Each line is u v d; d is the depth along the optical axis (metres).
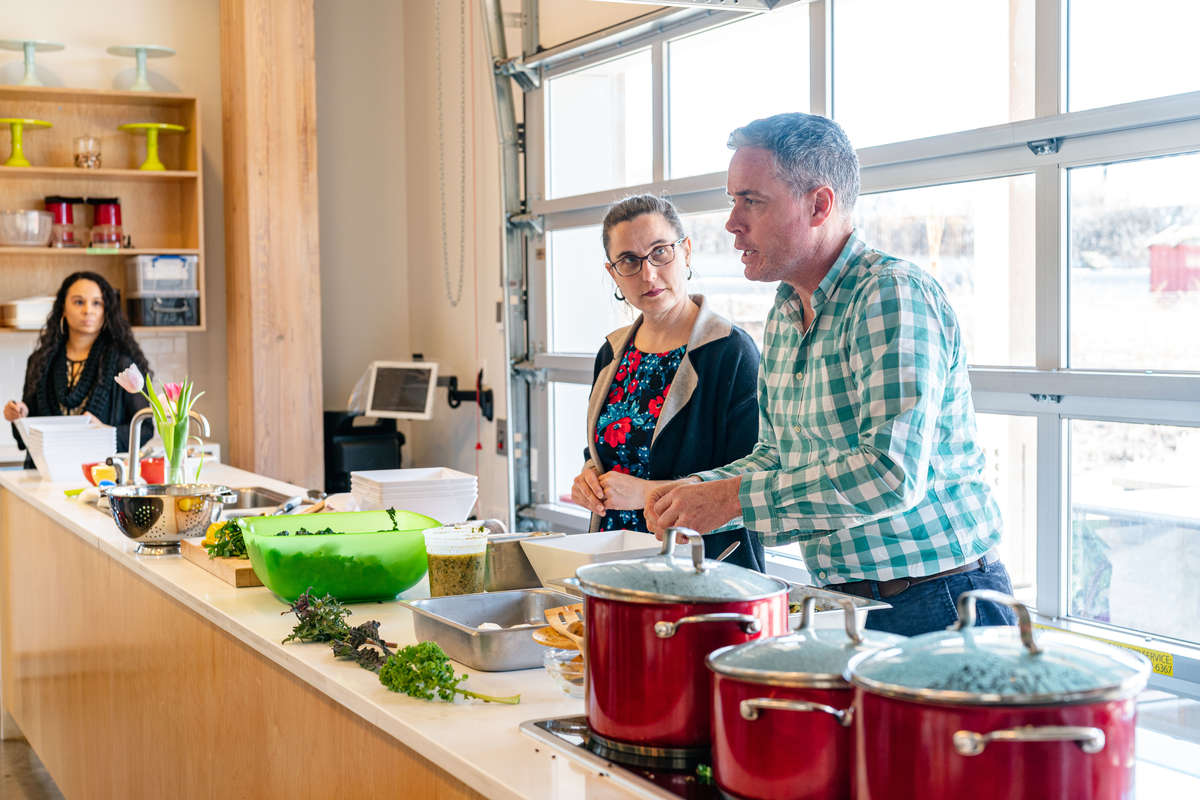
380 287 6.54
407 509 2.73
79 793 3.35
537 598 1.91
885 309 1.74
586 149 4.92
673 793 1.17
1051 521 3.13
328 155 6.38
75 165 5.61
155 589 2.60
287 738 1.91
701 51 4.28
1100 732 0.91
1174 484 2.84
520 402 5.35
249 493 3.59
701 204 4.26
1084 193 3.03
